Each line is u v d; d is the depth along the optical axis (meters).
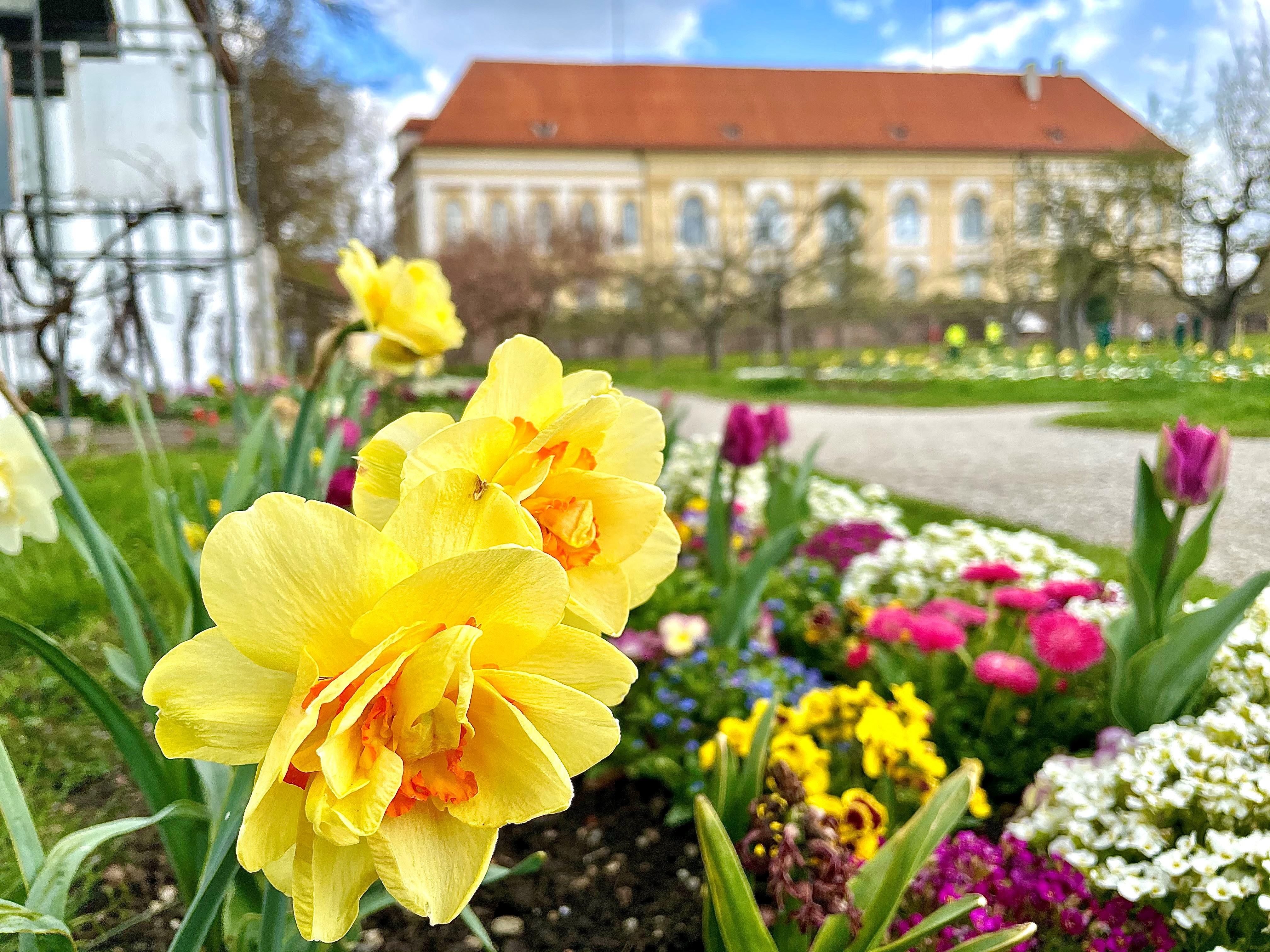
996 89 51.78
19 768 2.02
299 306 13.79
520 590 0.54
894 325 35.00
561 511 0.63
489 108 47.56
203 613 1.34
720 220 44.94
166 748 0.53
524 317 28.11
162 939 1.57
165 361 11.52
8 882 1.60
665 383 24.23
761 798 1.45
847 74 51.53
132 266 6.15
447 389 9.93
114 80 6.56
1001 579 2.58
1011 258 22.23
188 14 12.01
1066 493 5.12
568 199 47.44
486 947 1.42
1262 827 1.49
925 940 1.40
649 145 47.53
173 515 1.36
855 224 27.14
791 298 28.31
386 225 23.05
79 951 1.48
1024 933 1.10
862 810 1.63
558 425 0.62
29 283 6.78
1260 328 7.30
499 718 0.54
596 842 2.03
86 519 1.19
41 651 1.09
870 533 3.74
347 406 2.59
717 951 1.34
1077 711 2.28
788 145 48.53
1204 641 1.84
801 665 2.74
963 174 49.50
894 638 2.34
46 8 6.91
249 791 0.79
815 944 1.21
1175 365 8.44
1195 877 1.42
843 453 8.86
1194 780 1.49
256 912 1.15
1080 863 1.45
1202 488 1.86
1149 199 12.60
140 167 6.52
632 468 0.74
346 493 1.54
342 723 0.48
